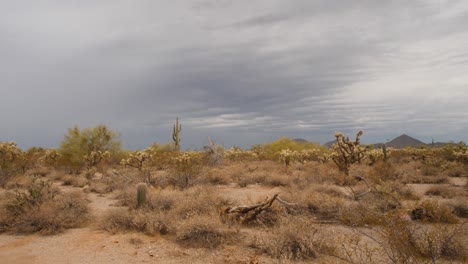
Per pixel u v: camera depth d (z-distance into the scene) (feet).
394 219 17.65
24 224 26.86
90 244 23.56
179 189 45.29
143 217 27.22
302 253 20.29
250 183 55.21
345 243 21.84
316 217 28.84
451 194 41.11
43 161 80.59
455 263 17.26
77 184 54.29
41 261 20.38
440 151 92.02
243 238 24.25
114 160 89.56
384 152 77.71
